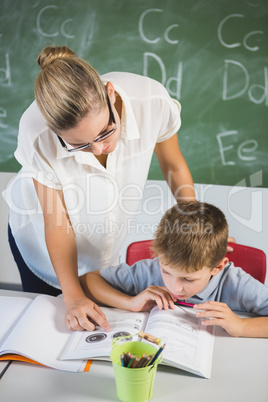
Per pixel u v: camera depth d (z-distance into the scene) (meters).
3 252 1.83
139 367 0.84
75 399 0.86
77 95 0.91
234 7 2.80
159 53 2.92
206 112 2.98
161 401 0.85
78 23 2.94
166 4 2.85
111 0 2.88
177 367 0.93
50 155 1.18
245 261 1.44
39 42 3.01
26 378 0.92
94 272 1.27
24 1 2.96
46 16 2.96
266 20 2.79
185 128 3.02
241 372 0.93
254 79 2.89
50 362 0.95
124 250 2.02
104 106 0.96
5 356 0.98
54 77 0.92
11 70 3.07
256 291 1.18
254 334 1.05
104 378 0.92
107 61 2.98
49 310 1.12
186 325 1.06
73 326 1.05
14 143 3.19
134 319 1.10
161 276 1.24
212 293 1.21
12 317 1.12
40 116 1.15
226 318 1.05
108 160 1.24
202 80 2.93
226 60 2.88
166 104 1.30
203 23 2.85
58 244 1.22
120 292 1.19
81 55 2.99
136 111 1.25
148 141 1.29
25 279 1.59
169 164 1.47
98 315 1.06
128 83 1.25
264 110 2.93
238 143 3.00
